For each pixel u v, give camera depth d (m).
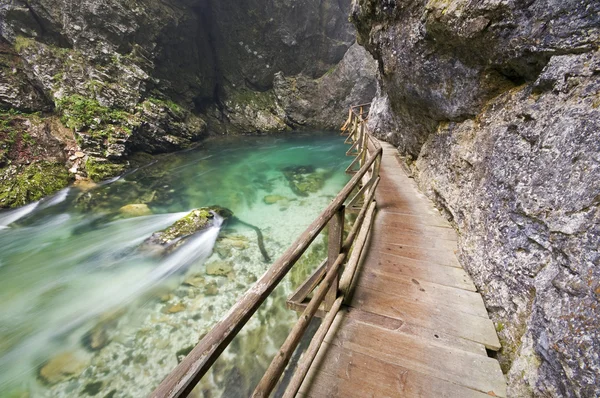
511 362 2.20
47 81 11.24
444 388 2.05
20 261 6.22
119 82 12.88
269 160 14.30
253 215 8.21
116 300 5.08
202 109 18.92
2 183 8.59
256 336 4.31
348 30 21.70
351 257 3.41
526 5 2.63
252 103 20.50
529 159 2.38
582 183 1.75
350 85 20.31
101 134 11.16
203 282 5.48
